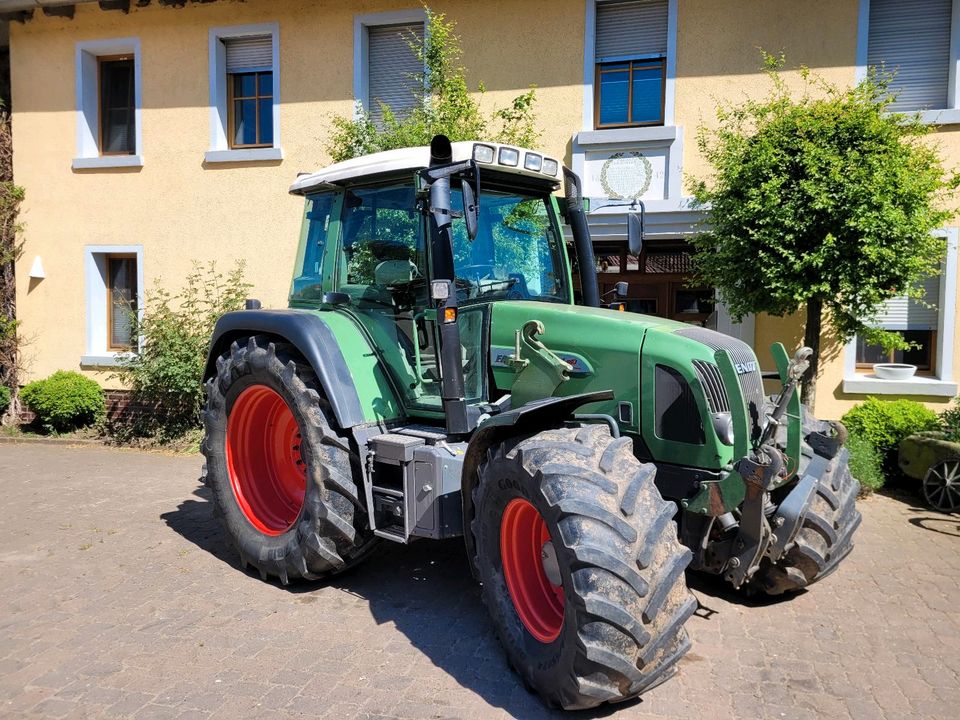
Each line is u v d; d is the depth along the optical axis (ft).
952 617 13.53
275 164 31.35
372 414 13.73
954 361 24.84
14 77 34.22
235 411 15.83
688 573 15.57
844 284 19.70
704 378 11.35
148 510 20.35
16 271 34.65
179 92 32.32
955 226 24.52
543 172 14.15
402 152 14.14
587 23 27.32
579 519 9.34
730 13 25.98
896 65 25.31
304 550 13.85
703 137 24.66
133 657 11.69
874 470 22.16
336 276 15.31
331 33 30.37
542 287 14.79
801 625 13.11
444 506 12.21
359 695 10.57
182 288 32.63
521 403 12.73
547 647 10.17
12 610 13.52
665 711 10.23
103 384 33.65
